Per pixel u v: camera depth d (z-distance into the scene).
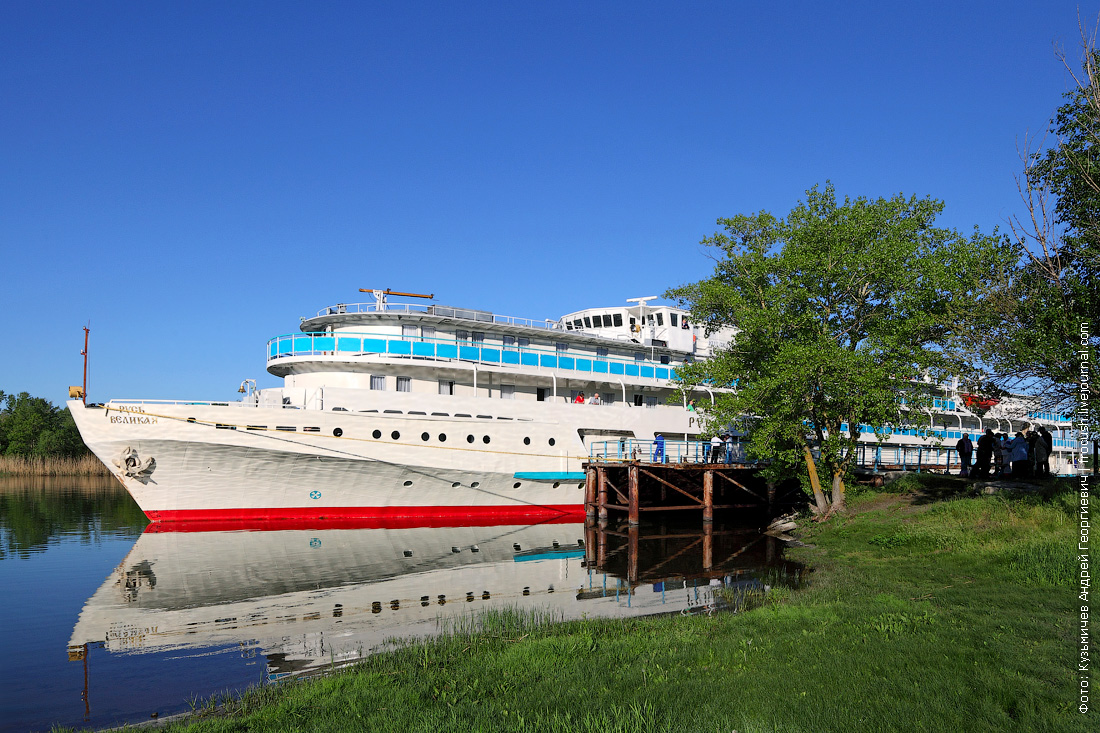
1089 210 15.58
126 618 14.73
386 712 8.02
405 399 28.89
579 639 10.89
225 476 26.53
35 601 16.28
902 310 24.02
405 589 17.58
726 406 26.70
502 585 18.08
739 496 39.78
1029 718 6.69
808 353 23.11
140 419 25.22
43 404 96.25
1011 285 17.19
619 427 33.94
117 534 28.14
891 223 25.48
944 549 17.12
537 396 33.53
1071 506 16.45
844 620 11.04
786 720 6.94
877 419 23.91
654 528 32.28
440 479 29.27
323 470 27.44
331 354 29.00
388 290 32.16
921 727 6.61
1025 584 12.59
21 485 60.47
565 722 7.21
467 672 9.63
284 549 23.28
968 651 8.81
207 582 18.41
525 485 31.55
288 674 11.02
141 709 9.67
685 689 8.17
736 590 16.67
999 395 17.89
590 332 39.00
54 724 9.20
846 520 24.73
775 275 26.69
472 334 31.80
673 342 38.72
